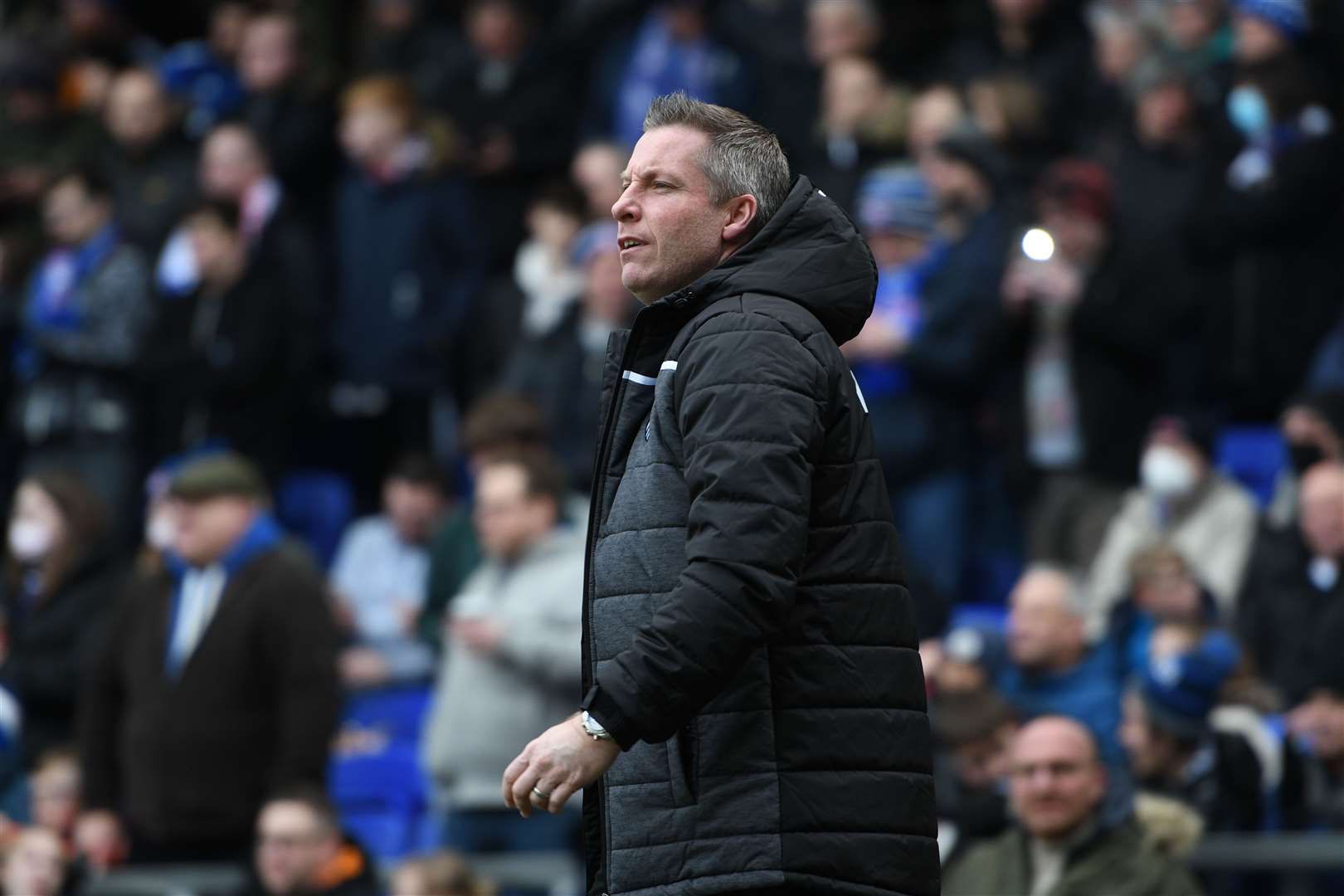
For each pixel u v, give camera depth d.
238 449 38.94
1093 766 21.12
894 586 12.16
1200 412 35.59
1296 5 35.69
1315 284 35.41
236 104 43.44
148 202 41.69
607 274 36.31
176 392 38.91
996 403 34.06
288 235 39.69
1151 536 32.25
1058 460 33.41
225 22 45.25
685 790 11.92
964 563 34.44
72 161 44.22
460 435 40.41
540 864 26.38
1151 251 33.62
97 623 31.84
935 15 40.72
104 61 48.88
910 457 33.62
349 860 26.08
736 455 11.56
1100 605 32.03
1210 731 24.58
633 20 42.09
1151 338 33.25
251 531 28.22
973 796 24.11
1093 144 37.38
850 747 11.83
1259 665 29.19
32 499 32.41
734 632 11.34
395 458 41.44
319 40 45.00
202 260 39.00
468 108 42.59
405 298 39.97
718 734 11.87
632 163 12.73
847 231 12.46
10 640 32.19
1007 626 27.22
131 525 39.50
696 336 12.06
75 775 29.75
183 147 42.66
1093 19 39.22
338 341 40.34
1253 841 23.23
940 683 25.55
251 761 27.77
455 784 27.38
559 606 27.30
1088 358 33.31
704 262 12.56
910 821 11.91
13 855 27.78
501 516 27.64
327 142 43.00
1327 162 35.03
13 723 31.69
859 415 12.20
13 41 46.44
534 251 39.03
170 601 28.44
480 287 40.44
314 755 27.36
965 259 33.50
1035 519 33.50
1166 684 24.56
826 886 11.68
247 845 27.67
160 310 39.19
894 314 33.84
